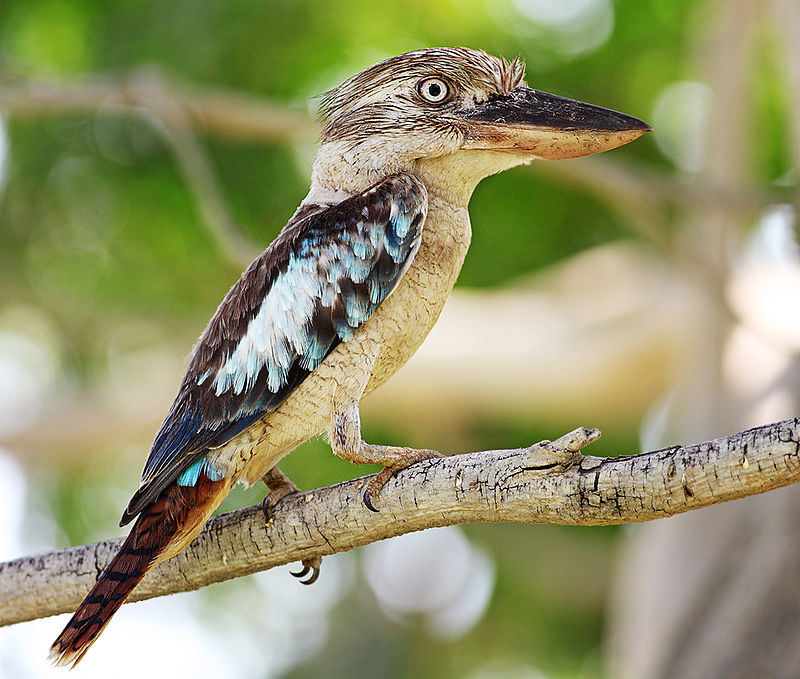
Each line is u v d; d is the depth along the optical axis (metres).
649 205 12.02
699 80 13.80
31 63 14.51
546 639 15.79
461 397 15.01
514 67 6.57
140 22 13.95
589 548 15.61
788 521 10.41
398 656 15.54
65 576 6.18
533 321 14.98
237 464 6.04
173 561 6.08
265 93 13.96
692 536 11.27
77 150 14.49
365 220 6.22
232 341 6.16
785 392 11.70
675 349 14.34
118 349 16.39
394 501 5.59
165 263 14.89
